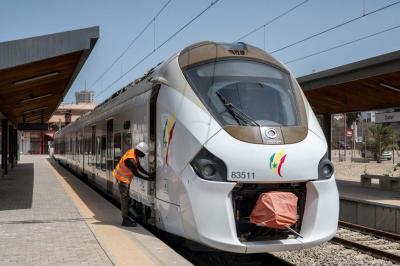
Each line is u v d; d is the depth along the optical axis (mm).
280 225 6527
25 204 12344
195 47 8383
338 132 73625
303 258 9094
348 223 12641
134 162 8867
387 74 14422
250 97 7504
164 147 7855
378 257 9133
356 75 14594
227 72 7758
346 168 33188
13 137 34312
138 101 9797
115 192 12461
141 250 7004
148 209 9188
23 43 9641
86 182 21281
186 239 7641
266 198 6645
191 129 7152
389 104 20703
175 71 8039
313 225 6961
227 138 6855
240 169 6688
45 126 31750
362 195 15992
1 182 19953
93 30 10117
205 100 7383
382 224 12234
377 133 41688
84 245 7391
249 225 6891
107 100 14617
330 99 19734
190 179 6910
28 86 16297
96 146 16391
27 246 7332
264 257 8375
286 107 7594
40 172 27438
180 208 7133
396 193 16734
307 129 7387
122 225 9070
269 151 6805
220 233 6641
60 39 9898
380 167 33906
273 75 8000
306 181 6973
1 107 20938
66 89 19453
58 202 12727
